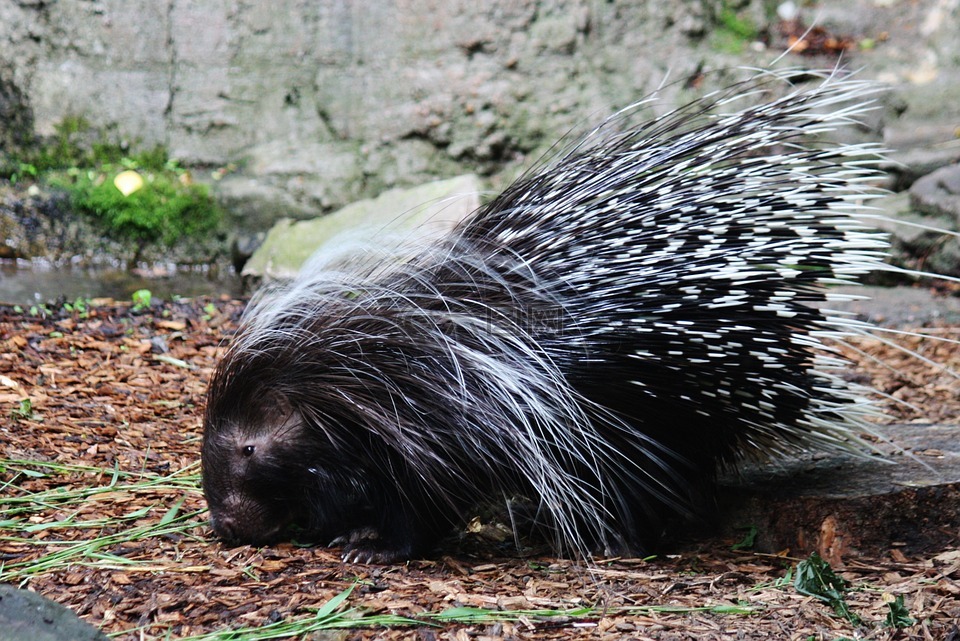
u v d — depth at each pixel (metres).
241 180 16.56
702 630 5.10
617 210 6.19
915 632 5.12
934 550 6.58
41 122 16.39
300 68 16.92
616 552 6.49
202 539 6.14
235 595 5.32
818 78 17.00
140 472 7.10
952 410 9.72
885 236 6.31
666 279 5.97
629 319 5.95
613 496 6.39
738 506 6.82
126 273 15.48
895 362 11.64
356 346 6.01
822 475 7.07
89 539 6.04
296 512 6.23
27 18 16.27
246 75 16.84
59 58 16.47
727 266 6.01
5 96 16.30
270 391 5.98
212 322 11.48
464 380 5.96
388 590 5.50
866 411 6.65
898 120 16.69
